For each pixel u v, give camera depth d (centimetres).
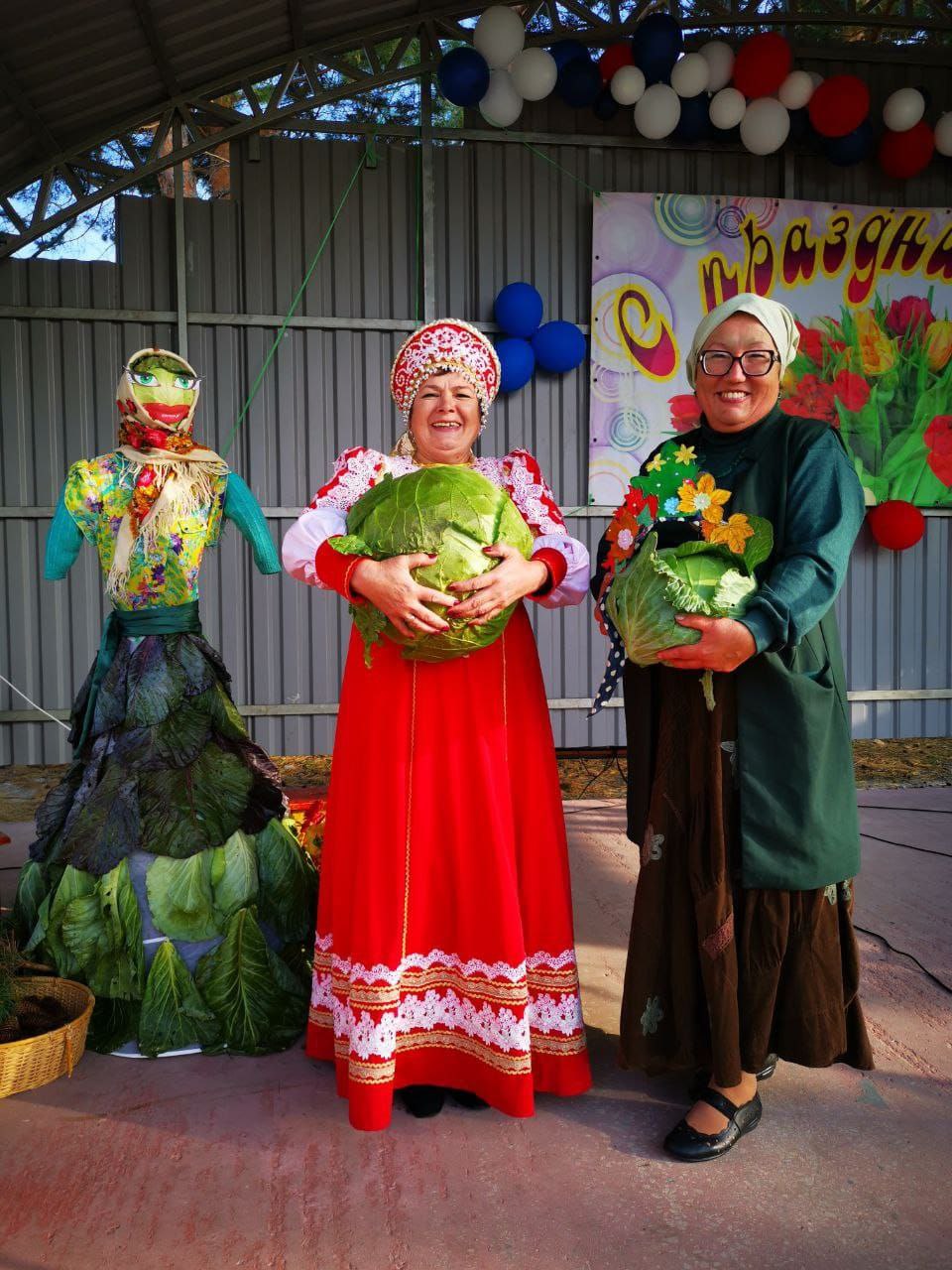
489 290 661
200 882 264
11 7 509
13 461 643
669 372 667
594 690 693
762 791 203
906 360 681
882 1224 191
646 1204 198
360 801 225
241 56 608
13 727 655
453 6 622
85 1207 197
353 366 661
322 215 650
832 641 213
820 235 667
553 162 660
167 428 279
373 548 209
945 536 715
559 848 230
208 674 279
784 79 613
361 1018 218
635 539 209
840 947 217
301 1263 182
